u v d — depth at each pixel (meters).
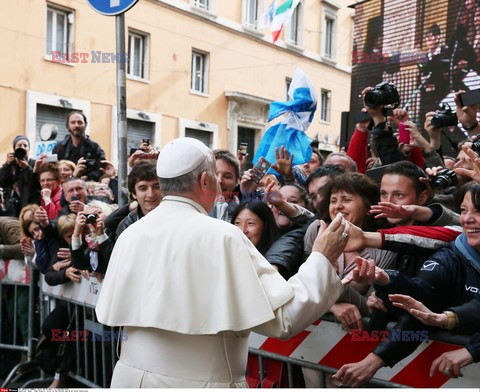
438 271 2.00
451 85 7.58
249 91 19.62
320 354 2.33
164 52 16.56
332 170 3.00
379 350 2.01
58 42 14.05
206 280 1.80
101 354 3.33
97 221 3.13
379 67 8.52
